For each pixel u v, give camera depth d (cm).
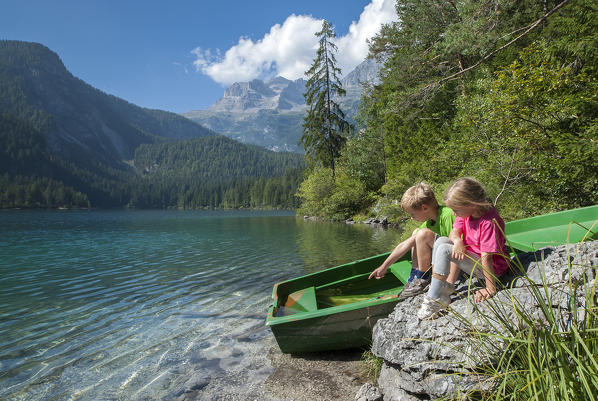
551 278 203
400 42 2108
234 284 717
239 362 347
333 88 3203
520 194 871
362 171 3027
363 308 307
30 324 491
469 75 1627
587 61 698
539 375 123
